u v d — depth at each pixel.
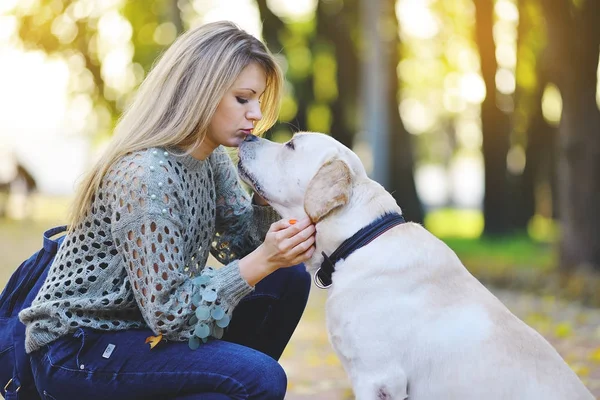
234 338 2.96
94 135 18.45
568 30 9.56
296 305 2.99
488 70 15.71
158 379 2.44
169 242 2.42
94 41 16.45
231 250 3.08
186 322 2.45
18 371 2.60
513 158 20.72
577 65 9.58
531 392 2.43
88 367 2.45
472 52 18.28
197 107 2.52
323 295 9.12
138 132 2.52
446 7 17.00
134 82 17.20
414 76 19.95
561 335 5.92
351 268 2.71
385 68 11.77
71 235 2.56
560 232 9.83
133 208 2.40
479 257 11.81
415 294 2.63
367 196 2.80
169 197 2.45
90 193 2.50
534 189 18.94
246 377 2.42
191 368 2.43
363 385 2.60
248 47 2.63
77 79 17.05
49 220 18.28
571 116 9.66
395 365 2.57
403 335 2.58
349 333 2.64
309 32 17.09
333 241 2.74
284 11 17.38
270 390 2.44
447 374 2.52
